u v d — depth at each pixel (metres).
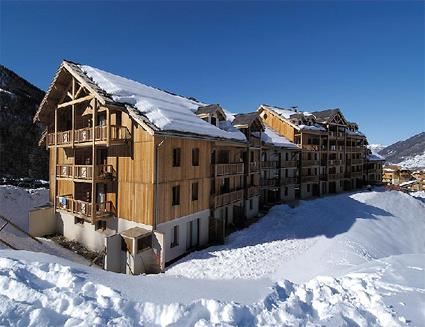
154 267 16.30
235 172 24.34
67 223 21.45
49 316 6.02
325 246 19.19
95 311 6.19
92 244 19.70
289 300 7.34
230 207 25.53
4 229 19.42
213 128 21.42
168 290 8.39
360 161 51.81
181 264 16.42
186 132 17.83
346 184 49.00
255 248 19.12
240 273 14.80
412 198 41.41
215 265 16.02
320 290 7.96
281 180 35.91
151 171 16.69
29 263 8.62
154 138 16.50
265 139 32.66
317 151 41.31
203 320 6.04
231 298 7.94
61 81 20.47
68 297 6.70
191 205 19.52
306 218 27.86
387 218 30.58
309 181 40.16
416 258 11.20
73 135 19.31
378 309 6.70
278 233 23.02
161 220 17.05
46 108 22.20
